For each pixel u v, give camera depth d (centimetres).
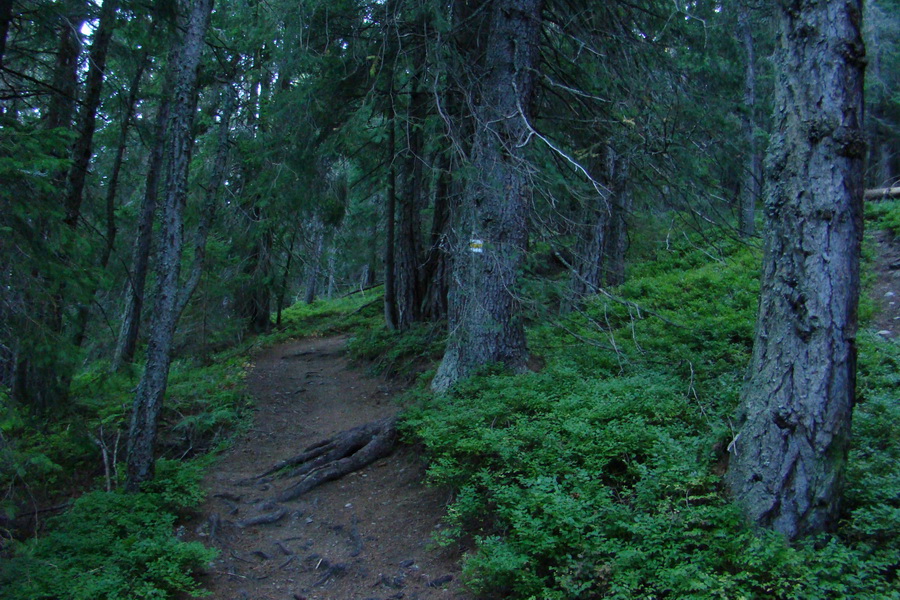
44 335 645
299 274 1845
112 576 554
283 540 696
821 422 457
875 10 2048
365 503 764
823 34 470
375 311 2102
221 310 1633
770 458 472
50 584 537
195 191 1409
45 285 706
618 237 1371
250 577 621
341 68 1038
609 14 948
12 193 590
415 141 1190
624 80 936
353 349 1481
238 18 1170
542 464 605
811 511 454
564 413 684
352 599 571
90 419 988
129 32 884
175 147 755
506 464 625
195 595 567
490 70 903
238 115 1377
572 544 493
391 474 820
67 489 840
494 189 826
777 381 477
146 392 756
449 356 912
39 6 770
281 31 978
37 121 938
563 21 958
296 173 1089
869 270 1195
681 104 929
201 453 977
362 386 1262
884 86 2086
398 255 1407
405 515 712
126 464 831
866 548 426
